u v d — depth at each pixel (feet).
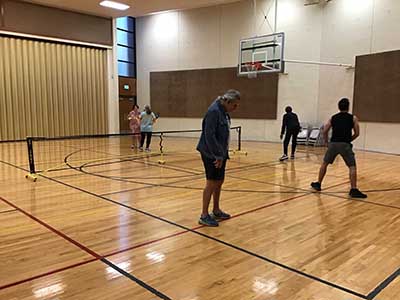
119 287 7.67
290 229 11.53
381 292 7.52
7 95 38.50
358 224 12.10
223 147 11.53
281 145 38.09
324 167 16.84
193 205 14.29
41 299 7.14
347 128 15.88
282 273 8.40
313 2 37.32
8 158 27.02
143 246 10.00
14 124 39.29
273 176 20.63
